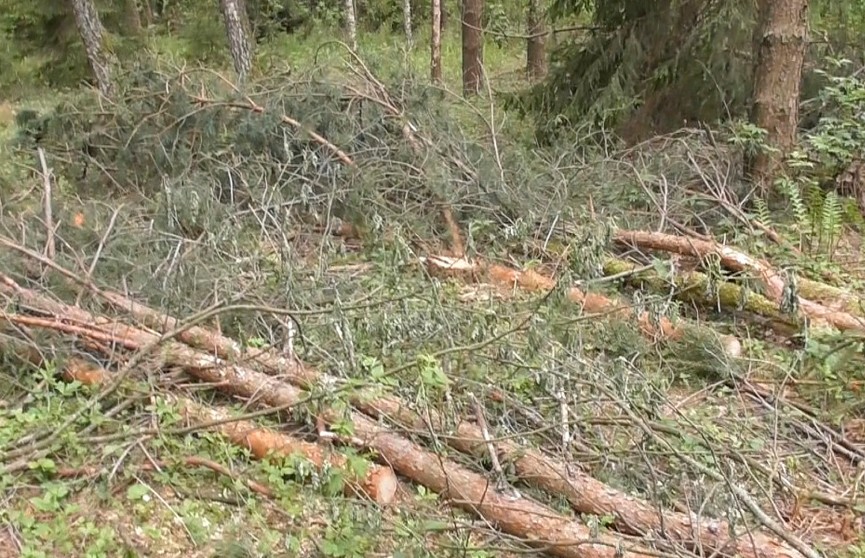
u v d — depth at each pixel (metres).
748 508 3.35
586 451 3.88
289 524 3.38
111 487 3.46
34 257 4.39
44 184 5.34
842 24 8.41
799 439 4.26
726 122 7.53
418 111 6.86
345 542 3.23
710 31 7.75
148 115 6.88
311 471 3.44
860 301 5.12
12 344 4.11
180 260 4.77
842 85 7.22
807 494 3.74
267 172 6.40
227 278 4.85
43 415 3.77
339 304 4.12
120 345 4.16
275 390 3.96
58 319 4.18
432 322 4.30
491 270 5.66
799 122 7.87
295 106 6.70
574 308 4.89
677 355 4.89
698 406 4.48
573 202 6.44
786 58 6.89
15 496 3.37
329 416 3.74
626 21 8.52
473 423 3.99
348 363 4.09
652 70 8.37
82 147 7.07
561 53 9.27
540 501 3.61
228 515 3.42
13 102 11.57
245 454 3.68
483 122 7.47
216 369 4.06
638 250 5.95
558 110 8.77
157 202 6.08
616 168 7.05
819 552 3.39
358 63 7.32
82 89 8.12
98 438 3.58
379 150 6.59
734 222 6.46
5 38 12.34
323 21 17.98
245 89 6.97
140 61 7.38
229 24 11.30
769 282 5.34
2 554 3.06
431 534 3.40
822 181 7.04
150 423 3.79
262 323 4.60
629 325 4.84
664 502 3.61
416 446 3.68
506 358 4.09
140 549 3.20
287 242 5.42
